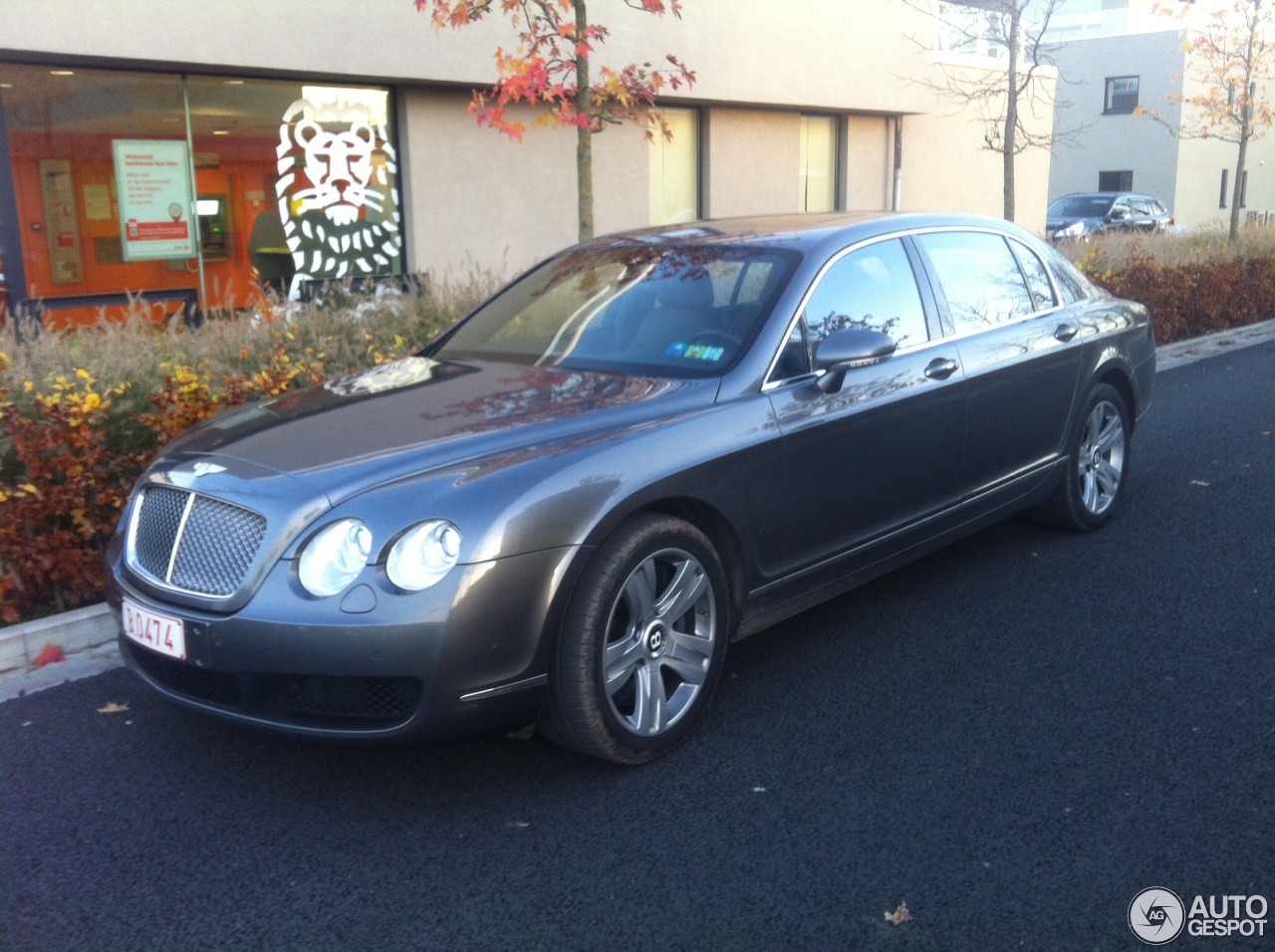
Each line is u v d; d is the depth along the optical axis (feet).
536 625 10.77
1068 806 10.93
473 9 26.66
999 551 18.70
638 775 11.78
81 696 13.99
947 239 16.83
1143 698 13.20
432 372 14.51
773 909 9.48
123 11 29.76
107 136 31.83
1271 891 9.53
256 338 22.53
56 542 16.02
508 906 9.64
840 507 14.08
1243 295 46.26
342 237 37.22
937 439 15.43
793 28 47.83
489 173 40.14
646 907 9.57
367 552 10.39
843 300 14.66
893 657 14.56
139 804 11.46
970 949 8.93
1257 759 11.72
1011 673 13.98
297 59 33.17
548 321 15.47
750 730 12.68
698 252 15.49
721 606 12.53
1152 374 20.77
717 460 12.36
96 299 32.07
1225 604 16.06
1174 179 116.78
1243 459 24.67
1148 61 116.88
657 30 42.34
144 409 18.80
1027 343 17.21
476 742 12.64
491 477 10.91
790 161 52.13
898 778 11.55
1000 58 61.36
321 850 10.57
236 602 10.61
